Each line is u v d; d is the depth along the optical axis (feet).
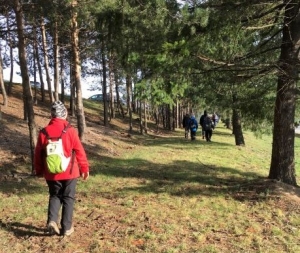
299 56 28.84
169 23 25.89
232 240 18.20
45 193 26.45
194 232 19.03
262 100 34.42
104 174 33.94
